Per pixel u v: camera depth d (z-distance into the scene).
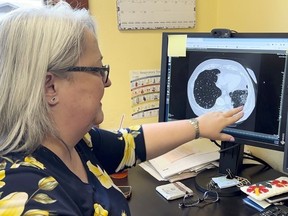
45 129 0.61
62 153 0.66
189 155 1.24
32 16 0.60
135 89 1.38
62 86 0.61
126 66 1.34
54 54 0.58
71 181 0.64
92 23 0.69
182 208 0.98
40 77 0.58
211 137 0.99
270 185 1.01
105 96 1.34
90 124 0.69
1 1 1.26
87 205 0.64
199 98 1.14
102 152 0.91
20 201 0.50
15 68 0.58
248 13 1.29
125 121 1.39
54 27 0.60
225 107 1.10
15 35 0.58
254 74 1.02
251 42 1.02
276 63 0.98
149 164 1.24
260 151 1.30
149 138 0.96
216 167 1.21
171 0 1.34
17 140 0.59
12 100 0.58
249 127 1.05
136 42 1.34
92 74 0.65
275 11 1.17
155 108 1.43
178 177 1.16
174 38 1.15
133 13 1.30
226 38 1.06
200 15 1.42
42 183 0.55
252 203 0.98
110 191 0.76
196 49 1.12
